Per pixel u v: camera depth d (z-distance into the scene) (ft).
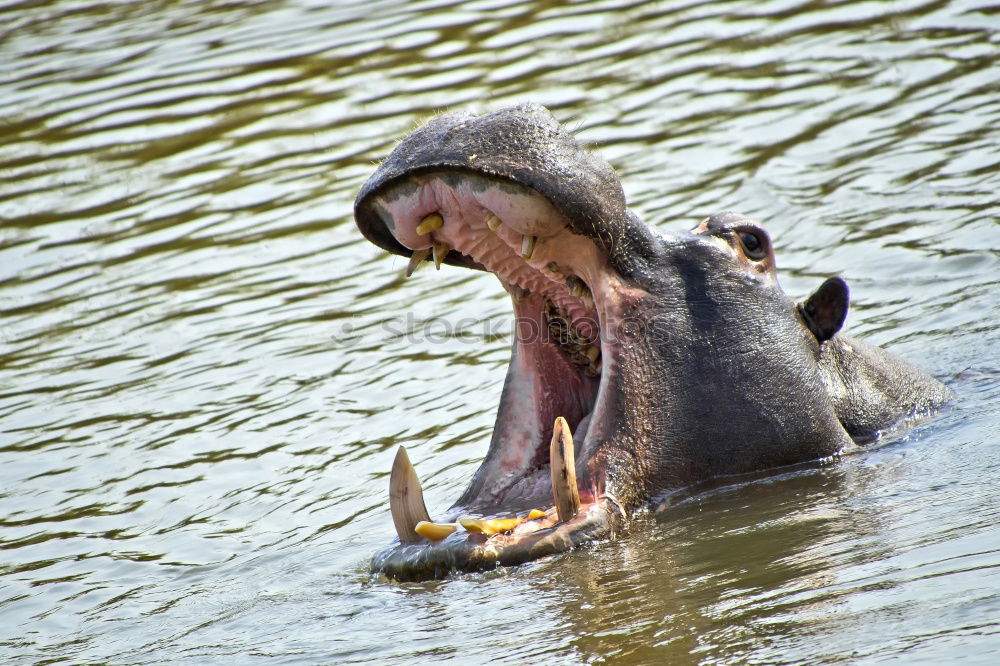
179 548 80.59
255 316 130.00
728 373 72.43
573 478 64.75
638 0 221.25
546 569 62.34
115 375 118.83
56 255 153.99
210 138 185.06
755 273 76.59
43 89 212.64
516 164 61.41
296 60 211.82
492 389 105.81
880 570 54.85
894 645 46.32
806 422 74.54
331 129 181.57
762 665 46.96
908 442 78.54
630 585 58.59
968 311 106.73
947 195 135.74
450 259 70.08
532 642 53.62
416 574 64.44
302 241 148.97
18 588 76.64
